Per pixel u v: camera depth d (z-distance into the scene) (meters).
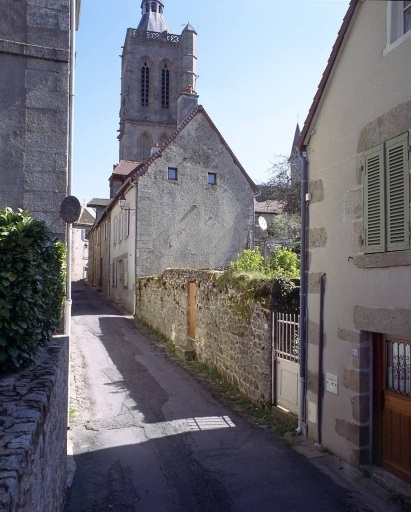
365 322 5.37
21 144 6.29
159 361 11.52
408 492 4.68
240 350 8.85
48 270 4.53
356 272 5.57
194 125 21.72
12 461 2.12
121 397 8.51
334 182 6.09
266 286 7.93
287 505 4.67
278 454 5.98
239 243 22.03
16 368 3.77
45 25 6.47
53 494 3.61
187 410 7.82
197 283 11.76
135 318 18.89
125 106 44.97
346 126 5.87
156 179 20.70
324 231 6.27
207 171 21.73
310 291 6.56
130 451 6.07
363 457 5.47
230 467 5.58
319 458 5.83
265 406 7.74
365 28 5.54
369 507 4.65
